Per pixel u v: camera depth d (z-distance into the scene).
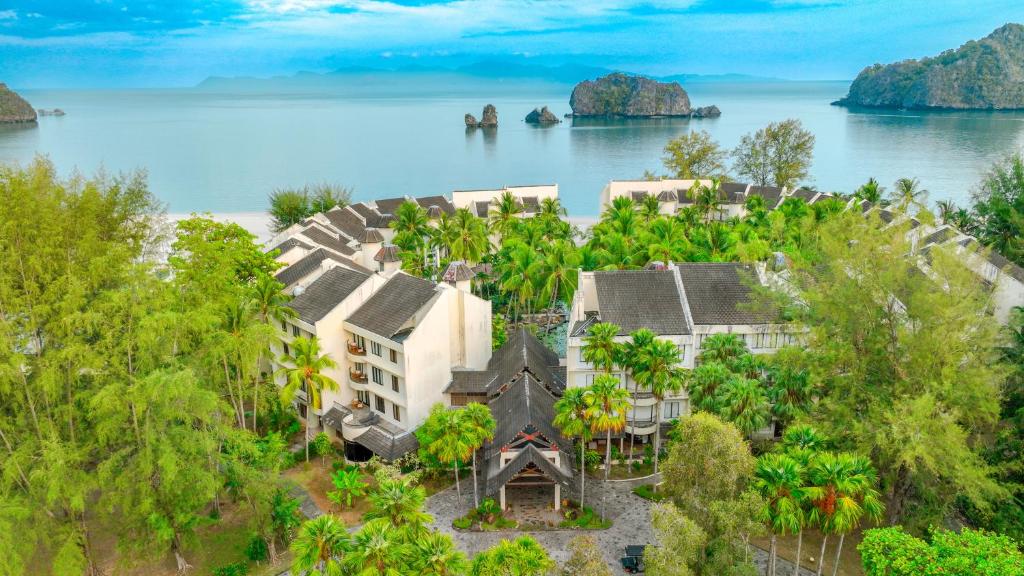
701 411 50.41
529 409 59.50
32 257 46.44
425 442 57.44
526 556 38.91
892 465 49.78
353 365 70.00
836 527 40.16
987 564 36.22
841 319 54.91
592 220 172.38
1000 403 56.06
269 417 71.56
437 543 38.50
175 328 50.25
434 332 65.06
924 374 52.09
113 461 47.16
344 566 37.88
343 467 65.81
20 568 44.50
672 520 40.78
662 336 65.38
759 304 63.53
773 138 171.00
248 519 58.56
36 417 47.56
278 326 71.94
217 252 63.22
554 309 107.38
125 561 49.94
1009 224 97.25
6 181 49.16
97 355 46.59
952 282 51.66
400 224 107.81
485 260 114.56
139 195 66.12
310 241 89.69
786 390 55.78
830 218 69.81
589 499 59.81
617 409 53.81
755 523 40.69
